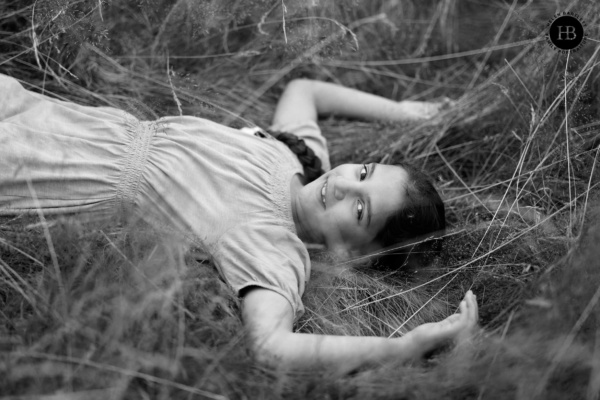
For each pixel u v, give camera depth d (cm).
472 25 271
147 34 216
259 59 237
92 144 171
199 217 169
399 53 263
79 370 129
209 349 143
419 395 138
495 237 186
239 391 137
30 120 171
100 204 169
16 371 126
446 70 263
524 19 217
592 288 146
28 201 166
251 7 206
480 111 221
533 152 196
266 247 165
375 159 219
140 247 155
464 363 144
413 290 180
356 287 178
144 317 139
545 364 137
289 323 156
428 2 271
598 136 185
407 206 174
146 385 133
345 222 172
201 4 196
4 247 155
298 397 139
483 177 213
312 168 195
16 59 198
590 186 179
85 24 182
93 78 210
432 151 220
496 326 158
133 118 180
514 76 211
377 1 265
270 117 233
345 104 234
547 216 182
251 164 177
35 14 183
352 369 148
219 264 165
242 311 158
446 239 189
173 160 173
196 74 227
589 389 134
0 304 148
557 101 189
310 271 174
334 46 208
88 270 151
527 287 162
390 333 173
